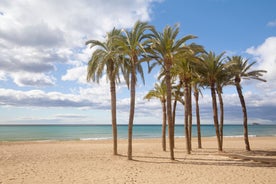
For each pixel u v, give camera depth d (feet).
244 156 60.75
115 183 34.86
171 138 57.16
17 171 44.19
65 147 92.79
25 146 96.37
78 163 53.42
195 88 86.53
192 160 56.85
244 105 79.92
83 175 40.47
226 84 78.28
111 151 78.13
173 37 58.23
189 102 80.79
